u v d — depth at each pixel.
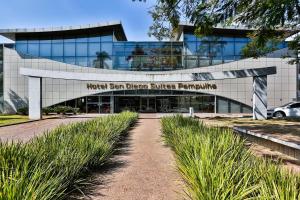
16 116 36.66
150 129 19.59
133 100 43.94
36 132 18.62
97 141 8.81
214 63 42.59
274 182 4.19
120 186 6.62
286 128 16.50
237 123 22.02
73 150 7.20
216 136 8.62
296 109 31.12
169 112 43.38
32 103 31.12
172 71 42.59
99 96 43.78
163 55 42.78
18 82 44.41
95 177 7.33
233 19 16.08
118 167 8.44
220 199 4.05
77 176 6.47
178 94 43.25
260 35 17.92
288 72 43.47
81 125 12.34
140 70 42.84
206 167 5.04
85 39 43.50
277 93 43.56
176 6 15.27
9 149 6.10
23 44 44.19
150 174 7.64
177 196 5.95
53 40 43.84
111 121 15.22
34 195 4.10
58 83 44.03
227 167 4.90
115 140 11.62
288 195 3.79
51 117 33.34
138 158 9.71
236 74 29.41
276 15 13.02
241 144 7.48
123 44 43.09
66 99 43.91
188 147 7.20
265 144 12.02
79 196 5.93
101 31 43.28
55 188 4.91
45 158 6.22
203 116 35.44
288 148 10.06
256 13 14.43
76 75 31.11
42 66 43.88
